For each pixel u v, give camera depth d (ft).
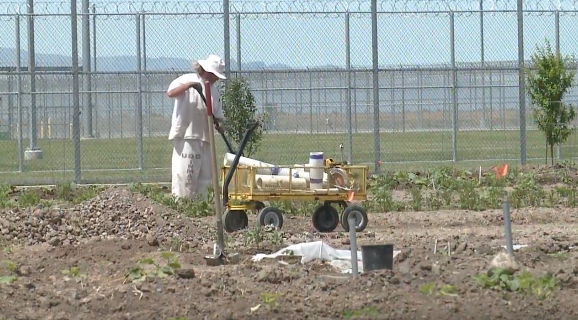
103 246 149.69
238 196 179.42
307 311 115.03
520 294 120.98
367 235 172.96
